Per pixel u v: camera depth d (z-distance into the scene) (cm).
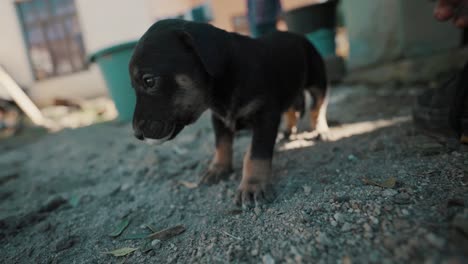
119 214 41
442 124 43
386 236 25
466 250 21
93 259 32
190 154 61
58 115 148
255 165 39
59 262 33
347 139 52
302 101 56
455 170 34
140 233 36
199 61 35
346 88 100
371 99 79
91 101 174
